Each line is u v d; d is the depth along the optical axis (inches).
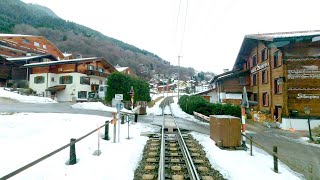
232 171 295.1
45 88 1568.7
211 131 514.0
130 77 1227.9
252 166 316.5
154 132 584.4
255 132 671.8
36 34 3764.8
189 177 276.7
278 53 858.8
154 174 284.8
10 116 572.7
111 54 4589.1
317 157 400.8
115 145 402.6
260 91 1061.1
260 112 991.6
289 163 331.6
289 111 785.6
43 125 491.5
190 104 1120.2
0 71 1691.7
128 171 283.4
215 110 968.3
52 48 2549.2
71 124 534.6
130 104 1117.7
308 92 786.8
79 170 266.7
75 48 4089.6
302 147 483.5
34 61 1786.4
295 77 795.4
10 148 319.9
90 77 1669.5
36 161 171.0
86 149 352.5
